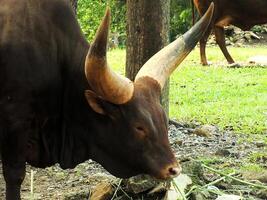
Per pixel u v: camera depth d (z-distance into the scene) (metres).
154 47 7.50
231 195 6.54
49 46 5.86
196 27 5.89
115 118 5.66
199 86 13.02
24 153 5.92
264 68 15.50
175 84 13.26
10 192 5.98
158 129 5.61
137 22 7.52
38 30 5.84
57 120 6.00
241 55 17.80
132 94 5.60
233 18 15.57
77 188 7.04
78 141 5.96
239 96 12.14
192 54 17.52
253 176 7.16
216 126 9.58
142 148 5.63
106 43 5.38
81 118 5.88
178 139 8.80
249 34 22.27
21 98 5.79
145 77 5.75
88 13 21.12
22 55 5.76
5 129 5.84
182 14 23.31
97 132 5.79
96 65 5.41
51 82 5.87
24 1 5.90
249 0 15.25
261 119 10.03
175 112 10.48
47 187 7.10
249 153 8.30
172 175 5.59
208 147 8.59
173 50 5.86
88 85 5.84
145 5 7.46
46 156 6.08
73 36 6.00
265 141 8.79
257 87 12.95
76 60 5.93
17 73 5.76
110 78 5.47
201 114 10.34
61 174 7.42
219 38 15.96
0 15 5.86
